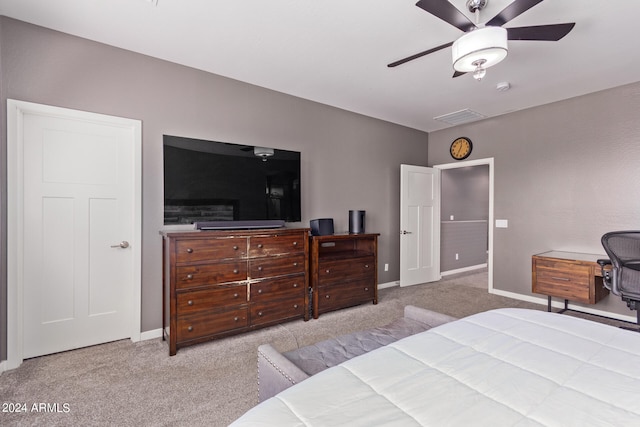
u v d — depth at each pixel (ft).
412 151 16.65
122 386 6.62
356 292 11.94
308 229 10.55
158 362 7.67
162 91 9.35
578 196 11.84
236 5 6.89
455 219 19.92
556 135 12.44
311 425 2.48
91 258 8.57
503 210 14.03
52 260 8.05
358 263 12.00
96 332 8.66
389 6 6.90
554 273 10.66
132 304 8.98
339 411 2.66
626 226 10.75
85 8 6.98
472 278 17.66
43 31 7.72
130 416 5.66
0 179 7.11
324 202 13.16
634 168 10.60
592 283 9.82
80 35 8.09
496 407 2.73
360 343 5.54
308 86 11.28
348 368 3.46
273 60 9.40
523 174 13.41
